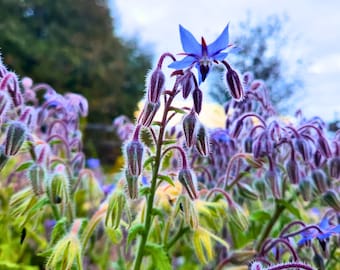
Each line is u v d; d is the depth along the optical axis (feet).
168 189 0.68
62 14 7.58
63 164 0.72
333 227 0.64
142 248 0.61
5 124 0.61
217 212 0.68
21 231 0.69
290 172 0.71
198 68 0.52
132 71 7.90
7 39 6.62
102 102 7.00
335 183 0.82
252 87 0.79
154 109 0.54
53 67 6.85
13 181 0.96
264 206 1.08
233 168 0.84
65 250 0.58
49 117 0.97
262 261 0.66
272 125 0.70
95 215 0.63
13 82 0.62
